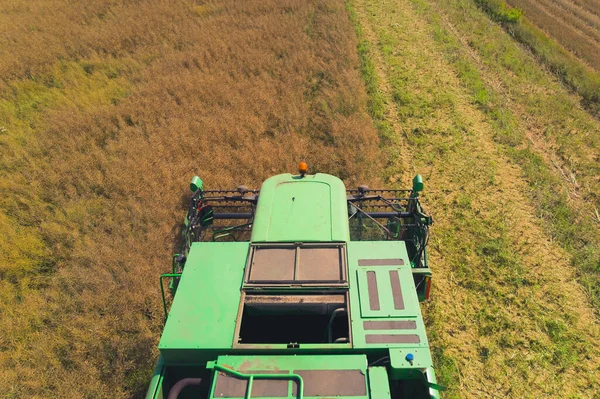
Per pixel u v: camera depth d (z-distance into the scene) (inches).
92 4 919.7
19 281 328.8
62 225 376.5
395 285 206.1
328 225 239.9
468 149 474.3
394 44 716.7
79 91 598.9
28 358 275.1
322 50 670.5
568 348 275.1
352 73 607.2
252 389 170.1
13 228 372.5
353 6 883.4
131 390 257.3
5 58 679.1
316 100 547.8
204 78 600.4
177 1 908.0
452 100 558.9
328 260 219.3
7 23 827.4
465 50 707.4
